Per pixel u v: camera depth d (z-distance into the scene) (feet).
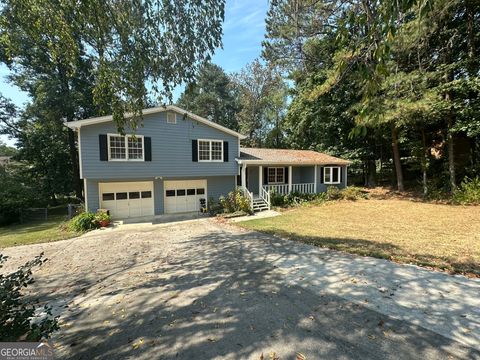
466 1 39.11
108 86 16.89
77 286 16.56
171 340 10.39
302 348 9.57
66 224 41.50
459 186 50.65
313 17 30.50
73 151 71.26
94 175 40.22
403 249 21.71
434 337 9.95
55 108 62.39
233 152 53.47
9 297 8.55
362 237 26.55
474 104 41.68
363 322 11.15
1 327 8.17
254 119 114.62
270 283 15.75
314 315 11.87
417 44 42.57
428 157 57.93
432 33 41.65
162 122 45.39
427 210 42.47
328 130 72.74
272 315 12.01
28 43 35.70
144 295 14.75
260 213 47.29
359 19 9.09
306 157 63.21
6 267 21.22
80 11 14.10
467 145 53.06
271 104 110.22
